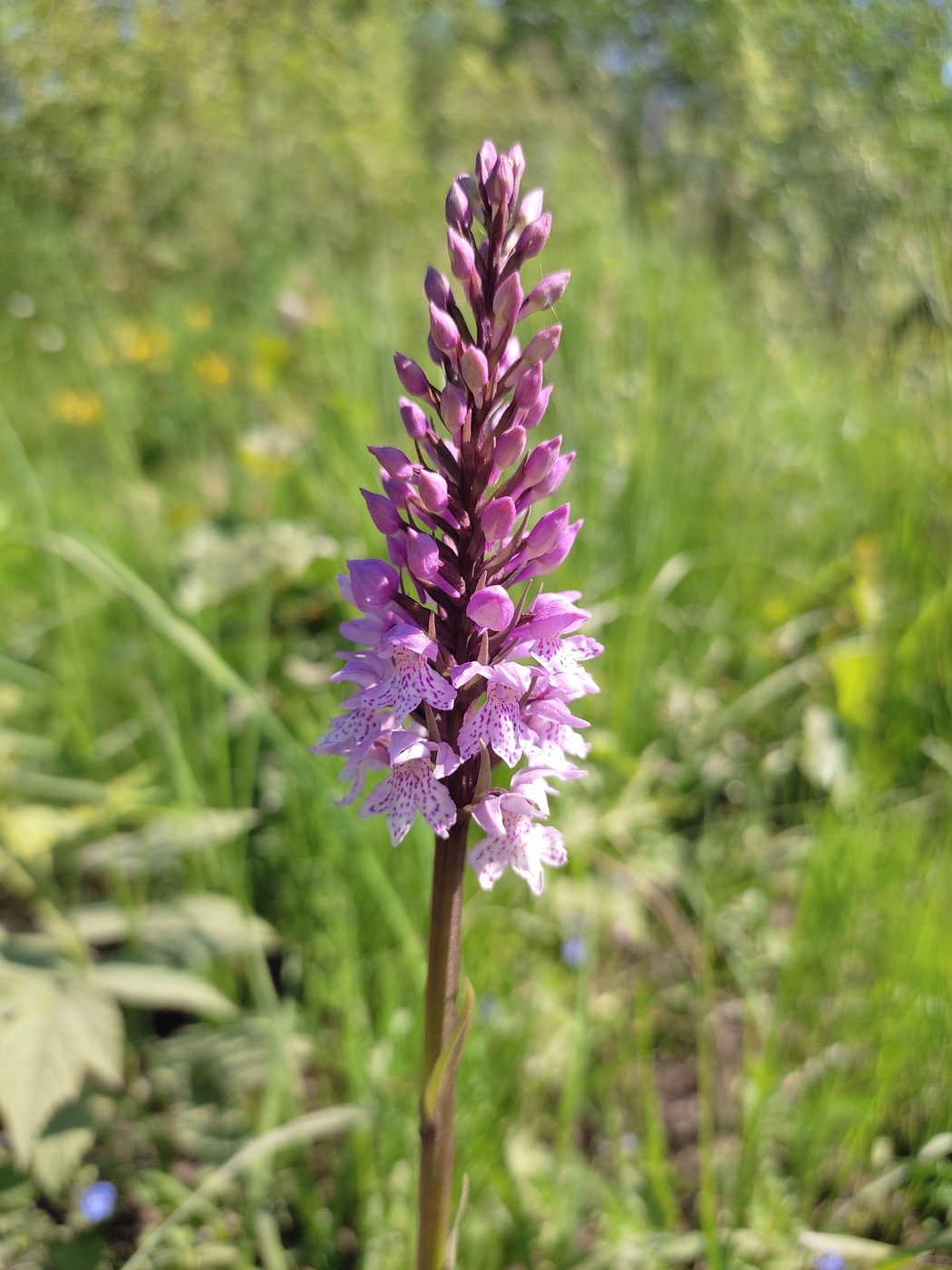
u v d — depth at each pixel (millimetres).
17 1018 182
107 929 213
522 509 128
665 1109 223
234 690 221
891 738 311
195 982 199
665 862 279
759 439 430
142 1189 188
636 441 360
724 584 366
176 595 317
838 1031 217
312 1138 214
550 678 128
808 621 354
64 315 548
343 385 373
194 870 258
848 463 450
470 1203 184
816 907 229
